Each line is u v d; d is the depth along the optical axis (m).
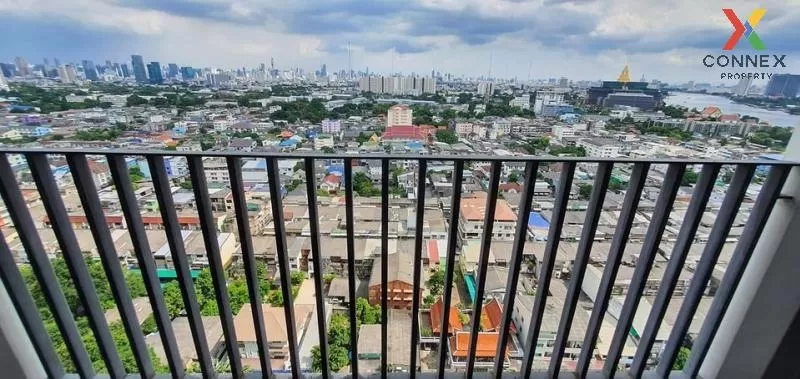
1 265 1.08
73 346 1.28
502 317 1.36
